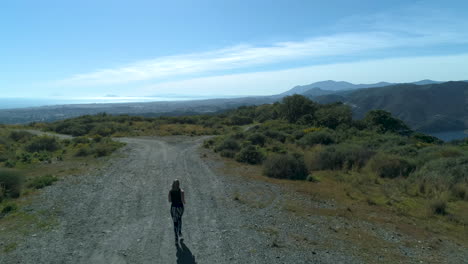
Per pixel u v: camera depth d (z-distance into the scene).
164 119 54.16
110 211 8.30
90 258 5.54
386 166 14.40
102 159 17.42
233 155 18.78
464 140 31.23
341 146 18.84
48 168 14.48
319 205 9.56
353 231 7.46
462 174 12.28
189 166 15.64
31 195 9.54
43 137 22.55
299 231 7.26
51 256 5.56
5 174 9.50
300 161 14.22
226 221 7.75
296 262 5.61
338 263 5.64
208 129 40.69
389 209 9.46
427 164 14.05
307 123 44.41
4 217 7.50
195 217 8.01
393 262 5.84
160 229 7.06
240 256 5.78
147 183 11.77
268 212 8.60
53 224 7.19
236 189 11.12
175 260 5.54
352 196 10.70
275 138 25.78
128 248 6.00
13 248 5.81
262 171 14.13
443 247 6.80
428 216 8.93
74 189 10.51
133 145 24.44
